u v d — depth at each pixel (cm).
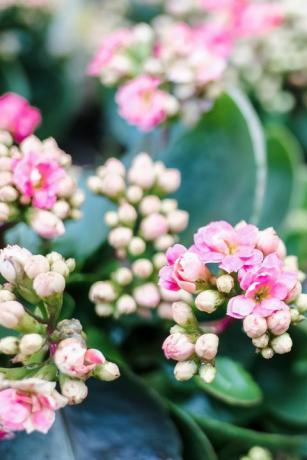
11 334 29
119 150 48
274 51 41
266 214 35
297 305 26
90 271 32
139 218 31
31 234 31
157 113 32
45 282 26
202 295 26
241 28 39
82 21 57
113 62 33
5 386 24
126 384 29
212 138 34
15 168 27
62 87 49
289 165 36
